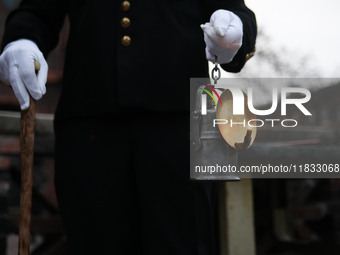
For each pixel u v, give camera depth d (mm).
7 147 2203
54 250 2336
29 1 1076
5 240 2334
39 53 965
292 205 3213
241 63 921
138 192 940
